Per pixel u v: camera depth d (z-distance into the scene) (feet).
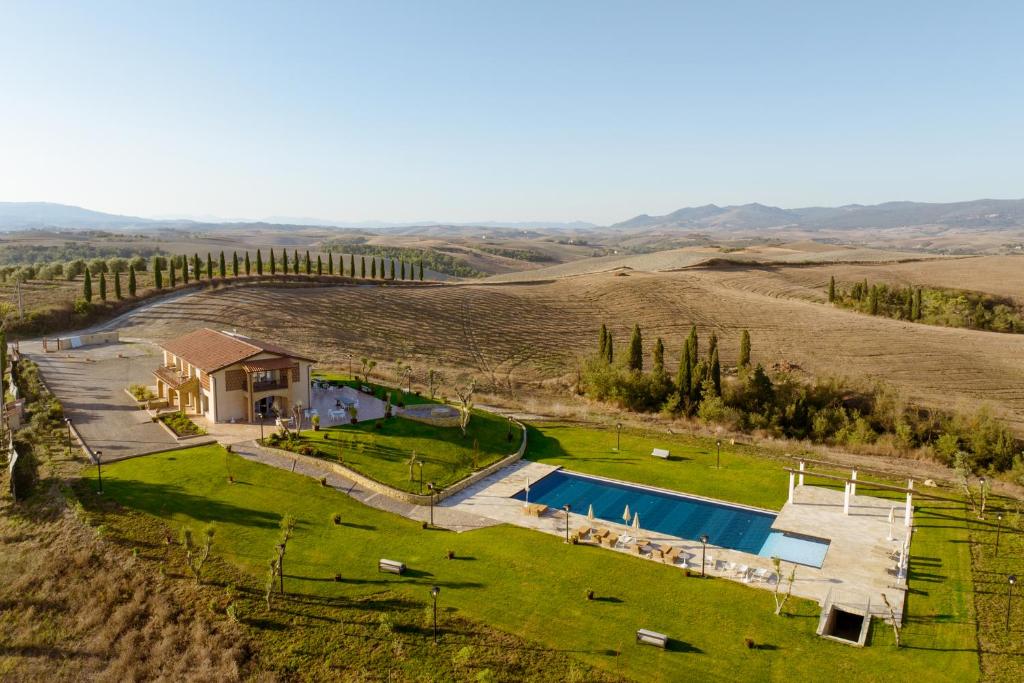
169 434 144.15
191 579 91.50
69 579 92.48
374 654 78.23
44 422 145.18
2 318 247.29
